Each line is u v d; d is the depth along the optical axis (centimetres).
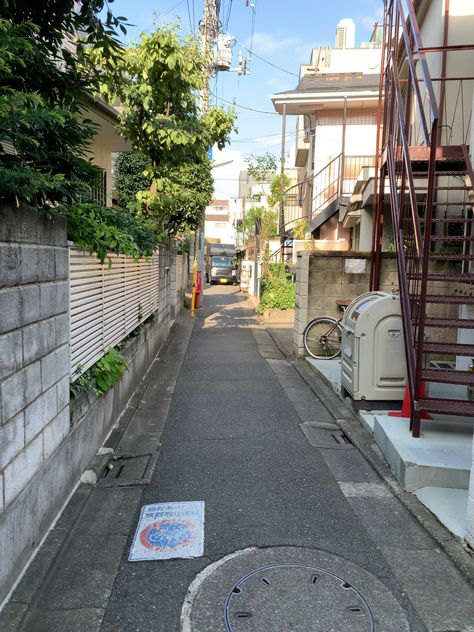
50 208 309
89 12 345
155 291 850
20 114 264
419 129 877
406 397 479
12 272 255
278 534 316
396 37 641
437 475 370
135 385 639
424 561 290
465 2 751
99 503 355
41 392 296
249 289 2348
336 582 269
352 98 1503
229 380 727
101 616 242
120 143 1108
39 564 273
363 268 830
